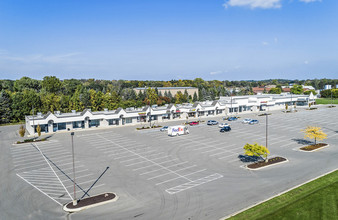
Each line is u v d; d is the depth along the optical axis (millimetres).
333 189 31453
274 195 30188
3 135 72625
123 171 39781
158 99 149625
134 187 33531
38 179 37062
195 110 100875
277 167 40312
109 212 27047
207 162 43469
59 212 27375
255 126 79875
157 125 85062
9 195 31859
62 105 109375
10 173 39719
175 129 66562
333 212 26203
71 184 35000
